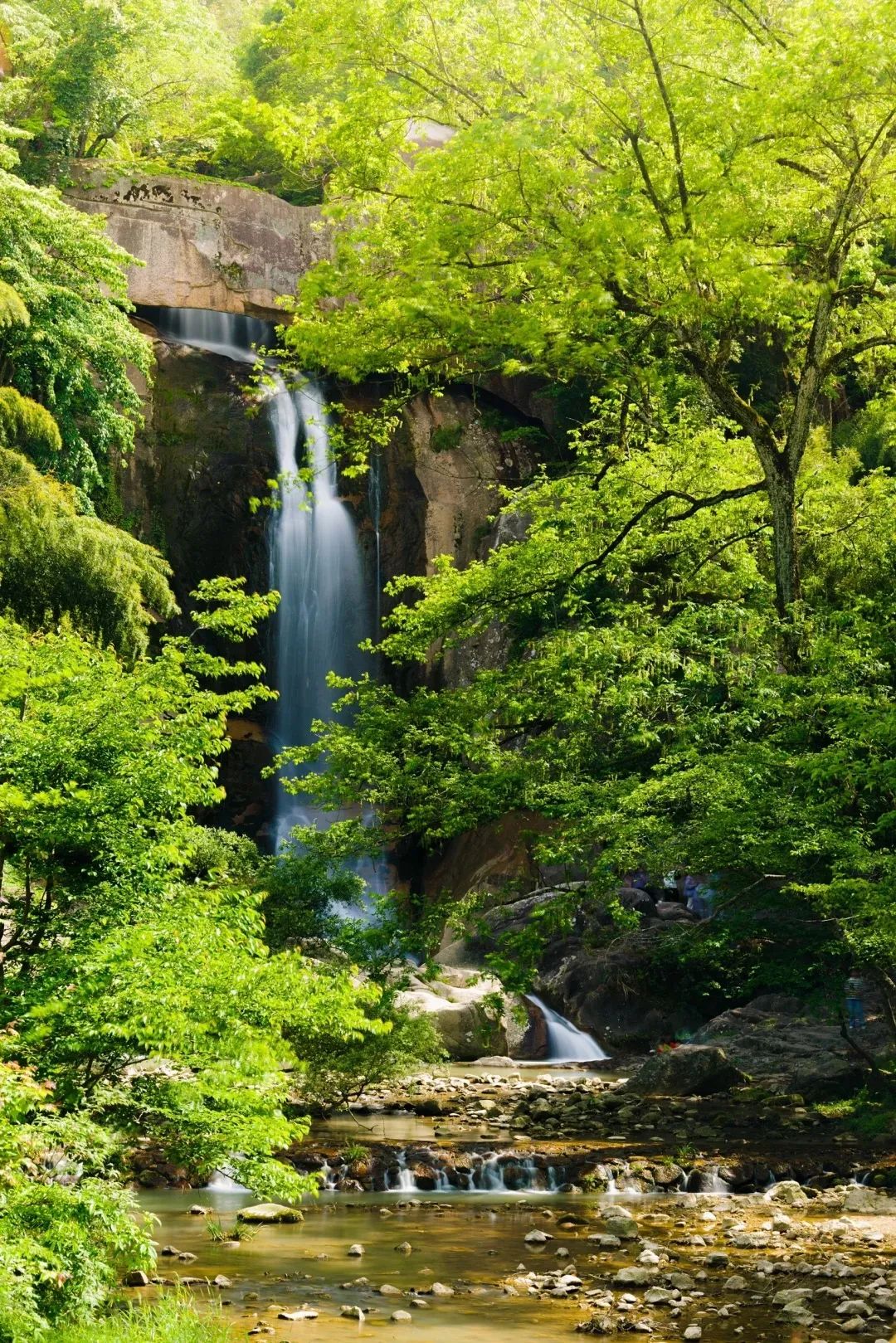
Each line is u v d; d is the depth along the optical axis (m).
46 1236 6.69
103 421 35.22
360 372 16.94
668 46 16.11
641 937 29.38
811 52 14.33
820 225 17.77
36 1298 6.48
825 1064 19.98
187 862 9.62
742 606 17.52
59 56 43.47
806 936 18.53
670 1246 11.18
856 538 19.88
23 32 42.25
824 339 17.17
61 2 45.59
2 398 26.33
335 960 19.55
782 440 22.45
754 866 15.72
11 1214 6.71
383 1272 10.20
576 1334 8.39
